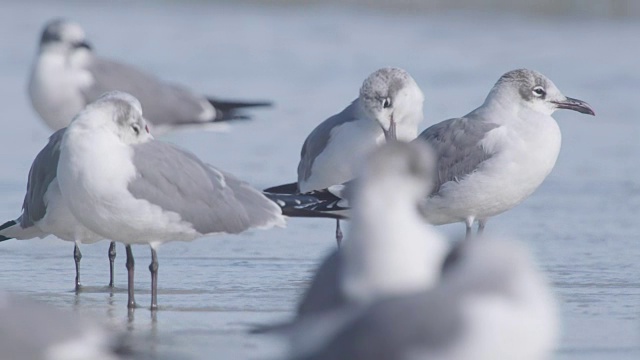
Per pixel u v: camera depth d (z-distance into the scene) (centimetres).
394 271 813
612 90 2922
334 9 4691
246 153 2272
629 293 1364
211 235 1297
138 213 1229
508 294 736
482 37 3919
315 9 4700
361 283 817
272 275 1465
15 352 860
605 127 2517
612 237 1680
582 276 1454
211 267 1512
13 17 4272
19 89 2942
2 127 2512
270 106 2477
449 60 3428
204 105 2209
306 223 1798
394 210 824
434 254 838
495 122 1521
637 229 1730
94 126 1226
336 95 2883
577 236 1684
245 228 1310
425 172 839
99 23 4203
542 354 753
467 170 1505
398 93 1608
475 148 1505
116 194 1217
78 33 2105
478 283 741
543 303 743
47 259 1553
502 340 723
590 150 2295
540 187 2011
